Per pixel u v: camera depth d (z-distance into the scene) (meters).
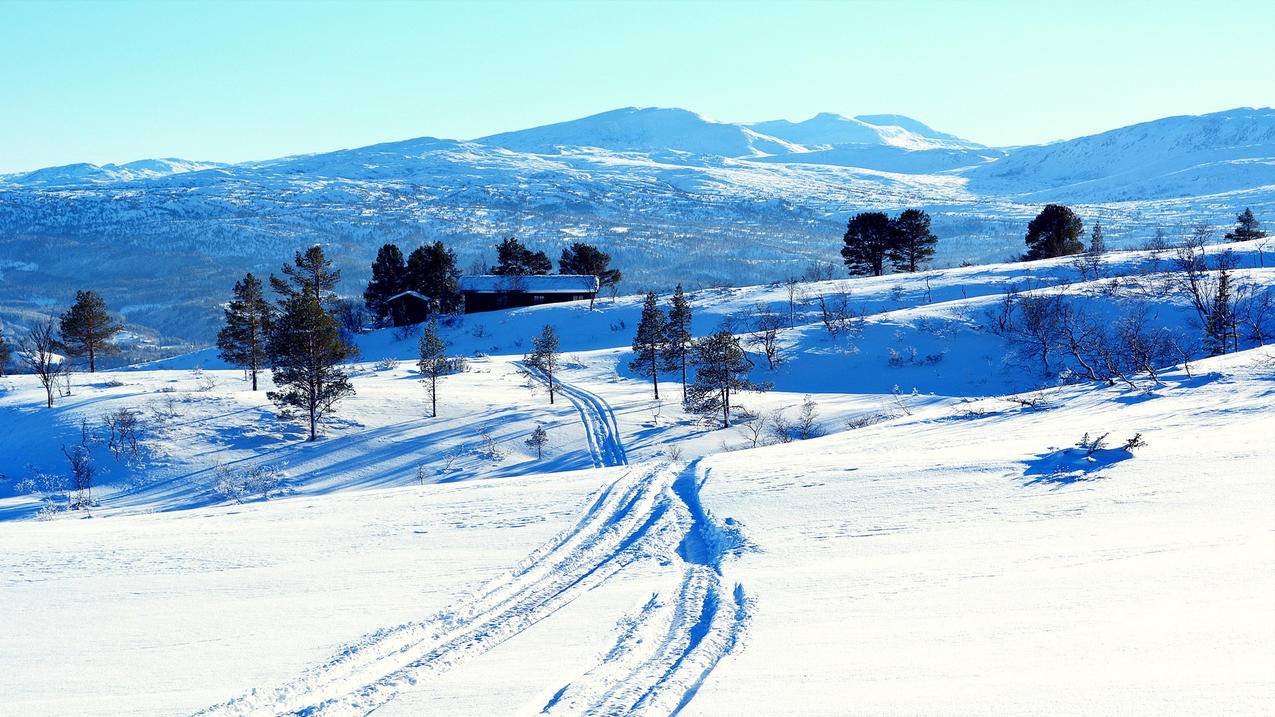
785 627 11.86
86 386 68.31
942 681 9.55
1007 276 91.38
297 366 55.12
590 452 51.31
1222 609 10.73
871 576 13.88
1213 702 8.37
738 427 55.50
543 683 10.71
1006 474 20.22
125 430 52.78
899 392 64.69
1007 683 9.31
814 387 67.94
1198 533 14.13
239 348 74.25
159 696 11.01
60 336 82.31
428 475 48.44
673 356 66.75
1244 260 85.75
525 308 109.75
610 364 78.38
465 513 21.53
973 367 67.12
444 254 118.06
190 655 12.43
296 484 48.03
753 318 88.19
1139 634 10.27
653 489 23.41
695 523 19.41
